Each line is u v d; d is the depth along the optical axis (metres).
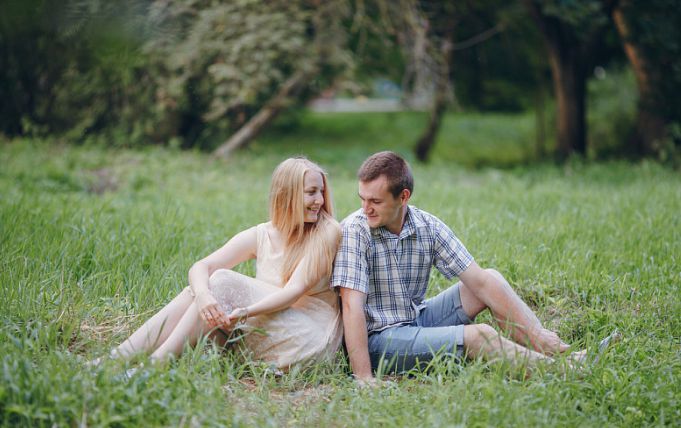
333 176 13.22
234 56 12.26
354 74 15.29
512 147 22.14
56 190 9.10
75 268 4.72
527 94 20.95
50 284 4.34
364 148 19.17
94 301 4.15
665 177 11.11
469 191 9.25
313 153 16.89
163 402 2.90
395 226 3.77
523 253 5.34
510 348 3.50
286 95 14.47
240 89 12.81
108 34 11.17
